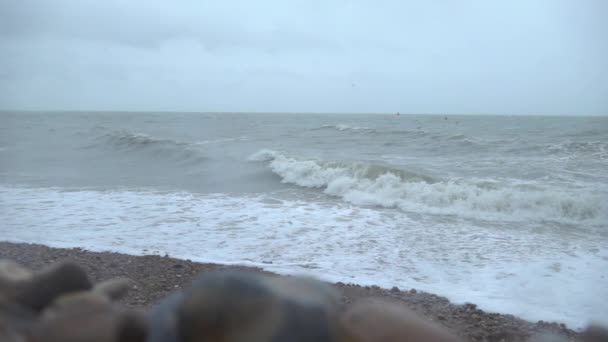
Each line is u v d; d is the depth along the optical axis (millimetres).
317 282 1210
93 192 13109
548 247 7930
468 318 4945
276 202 11898
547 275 6449
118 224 9266
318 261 7082
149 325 1101
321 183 14602
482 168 17062
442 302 5418
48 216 9898
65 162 21734
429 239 8406
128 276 5980
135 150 24766
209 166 19031
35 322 1207
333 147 26984
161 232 8672
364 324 1147
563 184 13344
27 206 10945
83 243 7906
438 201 11562
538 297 5672
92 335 1130
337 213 10555
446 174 15734
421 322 1194
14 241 7910
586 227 9531
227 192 13531
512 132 38781
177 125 56281
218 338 995
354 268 6781
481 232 8984
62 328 1147
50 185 14500
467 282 6230
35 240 8055
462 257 7348
